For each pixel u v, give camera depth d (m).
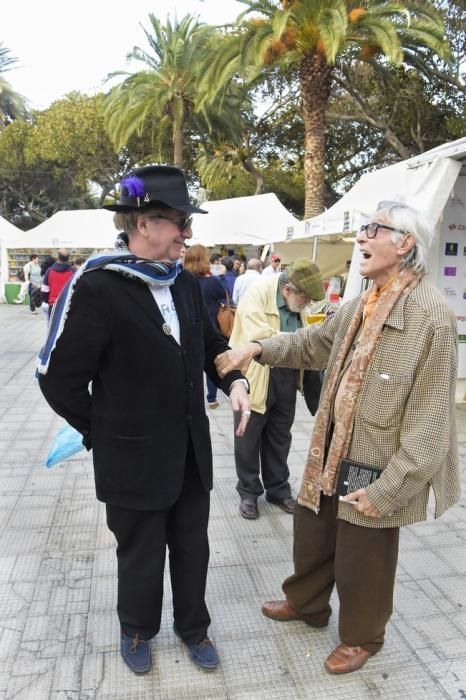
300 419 5.69
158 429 1.93
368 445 1.94
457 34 15.88
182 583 2.20
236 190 27.42
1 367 7.90
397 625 2.48
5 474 4.04
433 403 1.82
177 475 1.99
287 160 25.31
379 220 1.92
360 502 1.92
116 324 1.83
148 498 1.94
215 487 3.91
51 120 27.95
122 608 2.18
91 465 4.21
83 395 1.92
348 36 13.43
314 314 4.55
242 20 13.10
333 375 2.09
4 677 2.12
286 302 3.25
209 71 14.68
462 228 5.79
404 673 2.20
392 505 1.87
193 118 21.67
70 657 2.24
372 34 13.20
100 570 2.83
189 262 5.37
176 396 1.95
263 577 2.83
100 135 27.50
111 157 29.00
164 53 20.06
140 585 2.11
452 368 1.83
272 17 13.35
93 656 2.25
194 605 2.21
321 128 14.66
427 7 13.77
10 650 2.27
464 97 17.75
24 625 2.41
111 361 1.88
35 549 3.02
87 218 19.30
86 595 2.63
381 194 6.38
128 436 1.92
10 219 41.22
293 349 2.33
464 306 5.95
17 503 3.57
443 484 1.97
